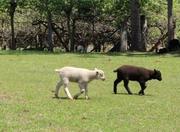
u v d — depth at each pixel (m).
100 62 33.66
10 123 13.52
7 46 60.31
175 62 34.19
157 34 61.09
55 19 57.09
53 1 50.56
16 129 12.86
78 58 36.75
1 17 60.00
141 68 19.72
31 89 20.52
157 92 20.64
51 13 53.03
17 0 52.56
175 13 60.69
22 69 28.61
